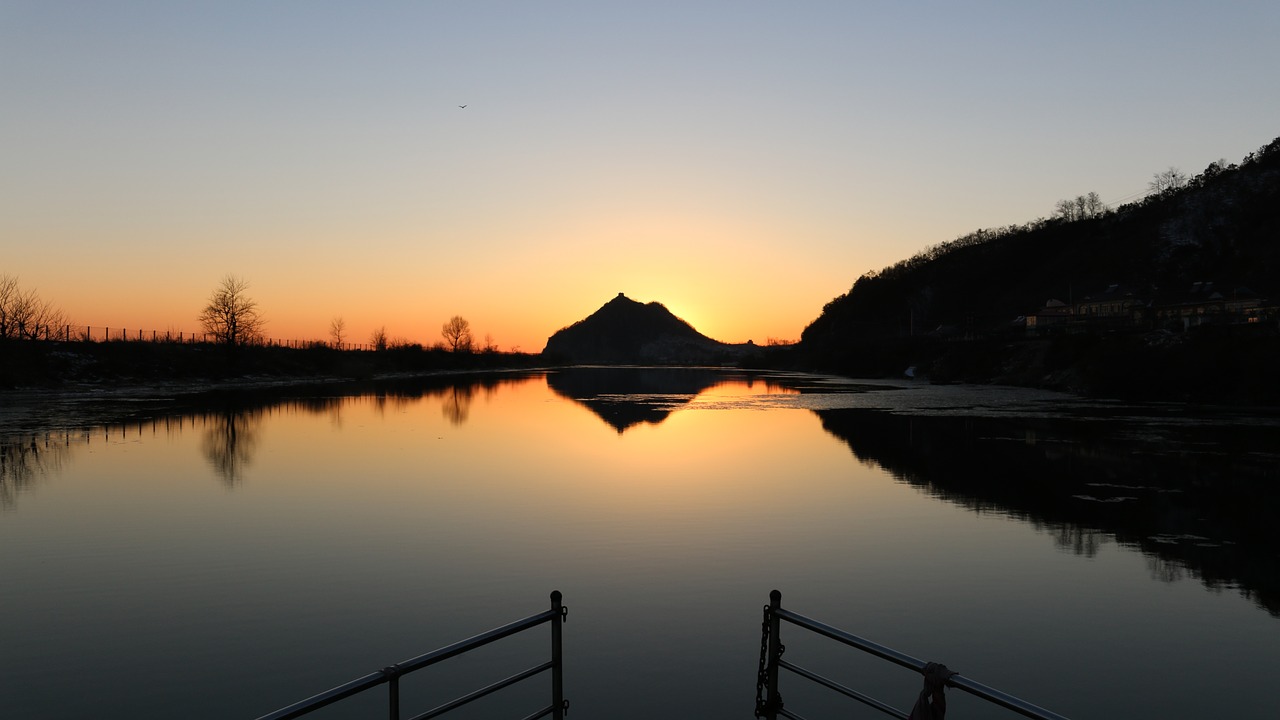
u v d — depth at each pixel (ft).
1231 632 42.22
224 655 38.40
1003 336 337.72
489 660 37.86
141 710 32.91
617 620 43.19
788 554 55.98
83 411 156.97
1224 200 521.24
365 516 66.95
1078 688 35.78
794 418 156.15
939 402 196.44
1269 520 66.13
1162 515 68.18
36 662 37.52
